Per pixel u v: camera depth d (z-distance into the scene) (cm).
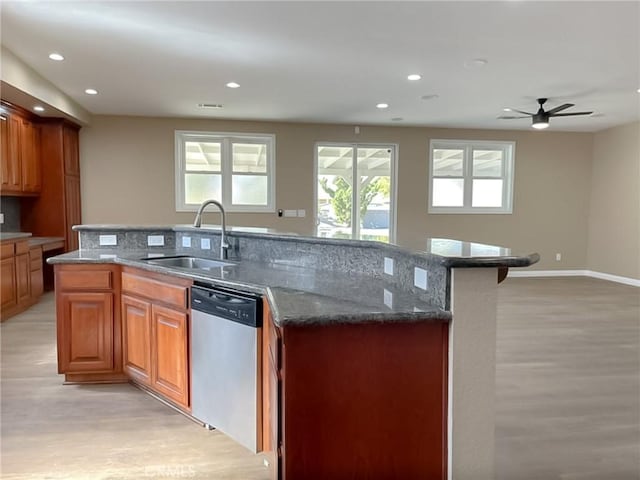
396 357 150
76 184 645
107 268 290
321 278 217
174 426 241
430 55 396
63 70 443
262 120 696
